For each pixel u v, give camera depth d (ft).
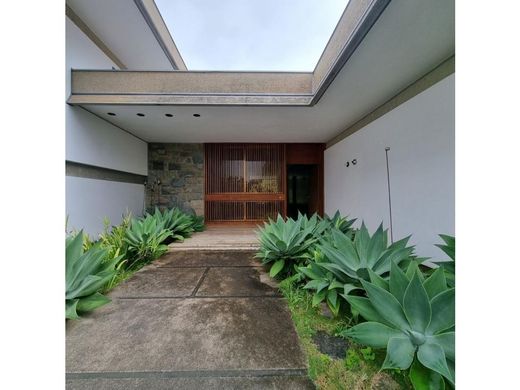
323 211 21.77
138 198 19.36
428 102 8.66
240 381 3.57
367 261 5.71
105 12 12.82
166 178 21.13
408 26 6.47
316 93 10.98
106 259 7.98
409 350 3.26
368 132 13.41
